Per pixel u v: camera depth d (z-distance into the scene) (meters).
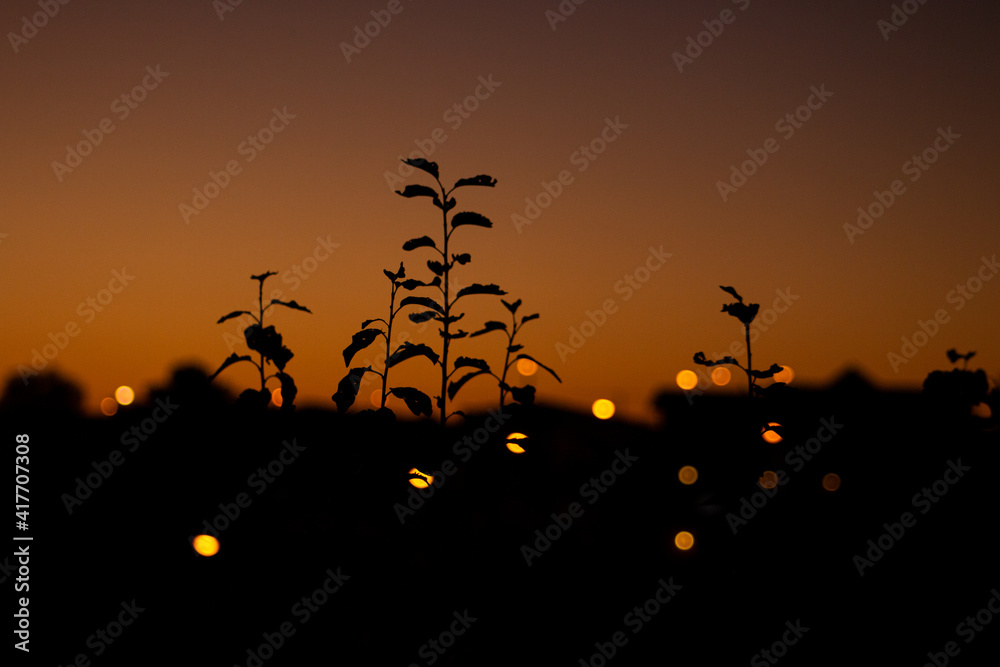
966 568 4.71
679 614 4.79
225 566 4.56
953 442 4.78
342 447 4.69
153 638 4.34
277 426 4.58
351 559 4.61
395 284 4.61
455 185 4.44
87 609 4.55
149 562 4.77
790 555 4.66
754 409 4.61
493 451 4.77
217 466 4.66
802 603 4.61
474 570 4.79
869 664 4.14
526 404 4.64
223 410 4.66
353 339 4.50
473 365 4.55
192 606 4.56
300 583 4.57
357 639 4.41
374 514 4.65
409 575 4.62
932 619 4.48
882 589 4.65
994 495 4.73
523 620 4.73
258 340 4.11
